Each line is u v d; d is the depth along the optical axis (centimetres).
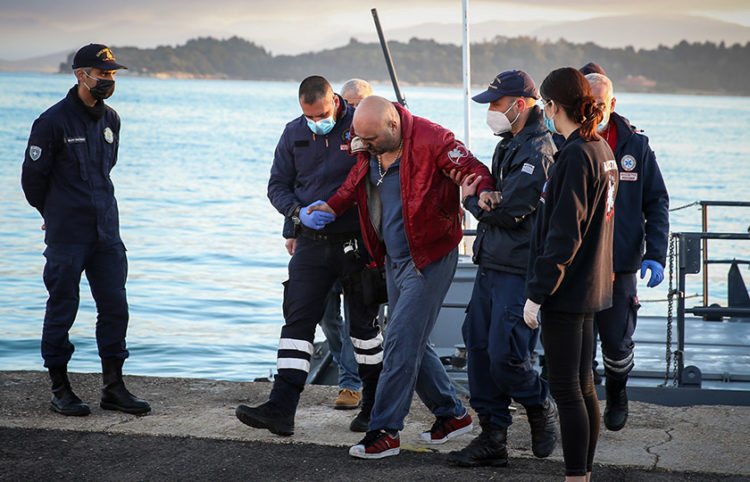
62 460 723
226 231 4134
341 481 682
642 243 814
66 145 834
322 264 818
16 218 4272
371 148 739
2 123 12300
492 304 729
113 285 873
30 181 831
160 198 5397
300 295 815
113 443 766
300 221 807
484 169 725
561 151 614
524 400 726
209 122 15475
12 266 3039
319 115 800
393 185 759
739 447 763
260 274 3081
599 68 873
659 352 1179
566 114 624
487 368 733
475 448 721
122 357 873
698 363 1099
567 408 625
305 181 840
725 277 3203
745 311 984
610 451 753
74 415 845
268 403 788
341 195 784
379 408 746
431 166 732
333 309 1016
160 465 714
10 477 684
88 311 2355
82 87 845
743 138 15200
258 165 7950
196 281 2909
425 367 778
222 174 7062
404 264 764
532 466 724
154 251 3512
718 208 5491
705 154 11031
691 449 758
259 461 727
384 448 738
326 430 820
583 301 616
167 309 2477
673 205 5653
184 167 7538
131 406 859
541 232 627
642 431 810
